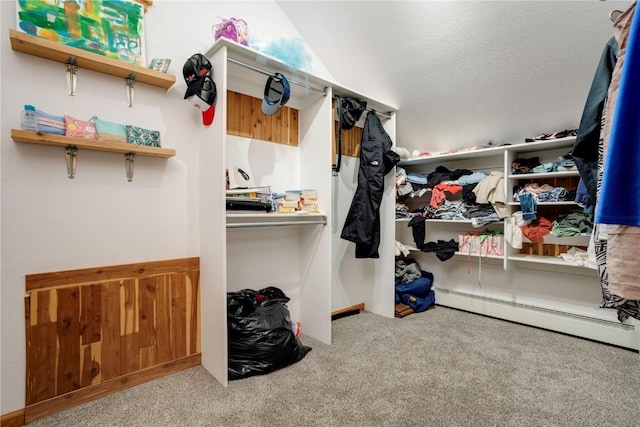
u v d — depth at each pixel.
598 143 1.12
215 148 1.73
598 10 1.71
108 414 1.41
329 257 2.21
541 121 2.51
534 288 2.76
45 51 1.37
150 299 1.73
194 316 1.89
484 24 1.97
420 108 2.84
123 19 1.62
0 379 1.32
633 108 0.62
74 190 1.51
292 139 2.44
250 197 1.89
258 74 2.00
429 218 3.12
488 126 2.76
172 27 1.83
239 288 2.16
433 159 3.21
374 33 2.30
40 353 1.40
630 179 0.63
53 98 1.45
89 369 1.53
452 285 3.27
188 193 1.89
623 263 0.68
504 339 2.31
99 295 1.56
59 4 1.44
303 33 2.54
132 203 1.69
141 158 1.71
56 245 1.46
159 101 1.78
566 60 2.00
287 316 1.99
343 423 1.36
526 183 2.72
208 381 1.70
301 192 2.23
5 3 1.34
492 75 2.28
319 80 2.13
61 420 1.37
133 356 1.66
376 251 2.47
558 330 2.47
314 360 1.95
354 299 2.91
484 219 2.73
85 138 1.46
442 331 2.46
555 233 2.43
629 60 0.63
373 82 2.75
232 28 1.76
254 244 2.23
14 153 1.36
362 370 1.82
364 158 2.44
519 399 1.54
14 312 1.35
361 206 2.38
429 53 2.29
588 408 1.48
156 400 1.52
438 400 1.53
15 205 1.36
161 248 1.79
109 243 1.61
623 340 2.18
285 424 1.35
